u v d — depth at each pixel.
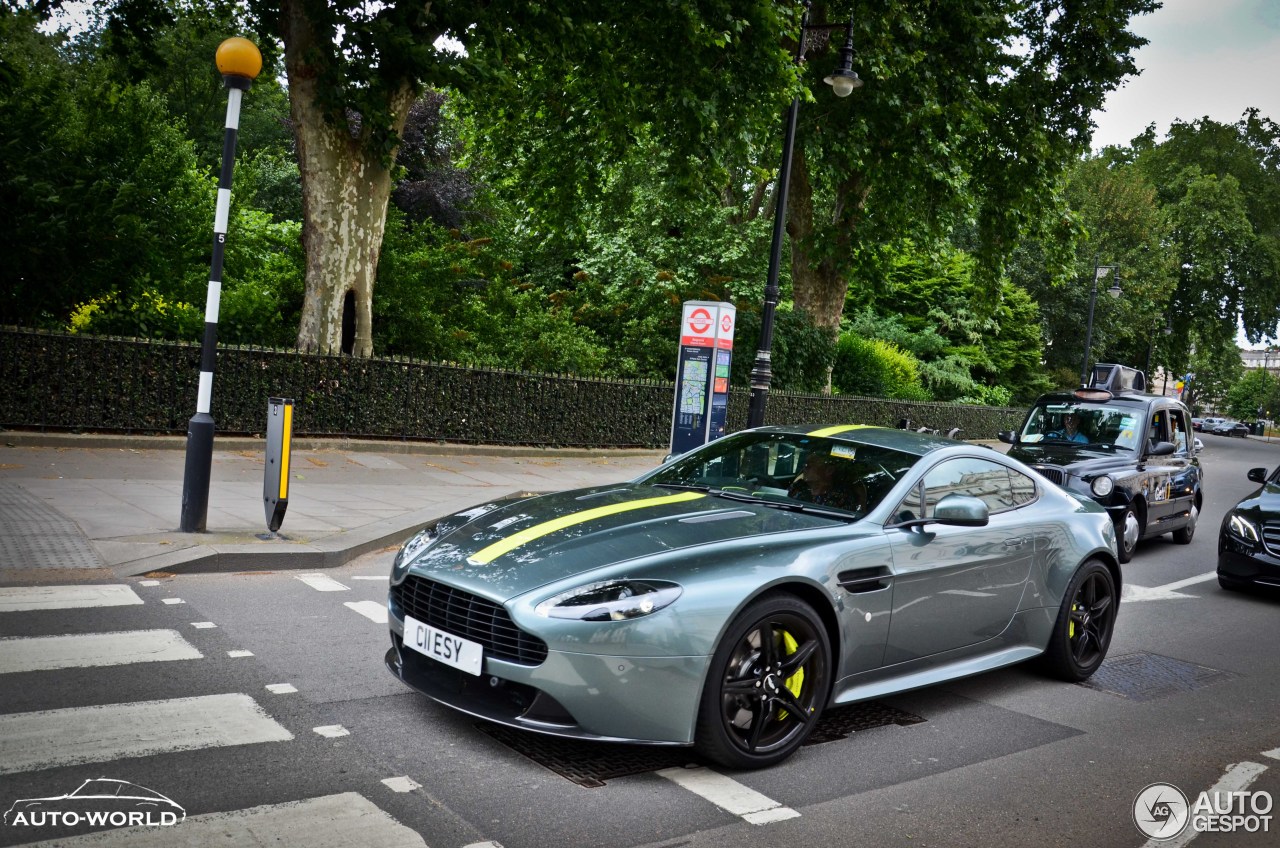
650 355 23.08
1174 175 57.19
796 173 24.19
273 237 18.31
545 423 16.92
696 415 13.06
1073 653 5.70
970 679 5.64
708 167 15.95
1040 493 5.72
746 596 3.78
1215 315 54.75
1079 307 44.19
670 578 3.74
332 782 3.42
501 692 3.82
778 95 14.46
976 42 20.23
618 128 17.98
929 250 24.45
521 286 23.44
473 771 3.63
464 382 15.54
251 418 13.04
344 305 14.48
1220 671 6.32
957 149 21.92
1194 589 9.38
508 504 4.82
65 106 14.60
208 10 17.67
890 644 4.50
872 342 31.86
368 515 9.15
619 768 3.79
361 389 14.15
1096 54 22.86
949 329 37.47
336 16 13.19
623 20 15.00
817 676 4.09
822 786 3.81
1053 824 3.63
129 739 3.65
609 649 3.56
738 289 26.34
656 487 5.12
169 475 10.24
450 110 22.20
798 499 4.81
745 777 3.83
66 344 11.48
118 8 14.86
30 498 8.29
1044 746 4.54
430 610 4.02
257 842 2.93
